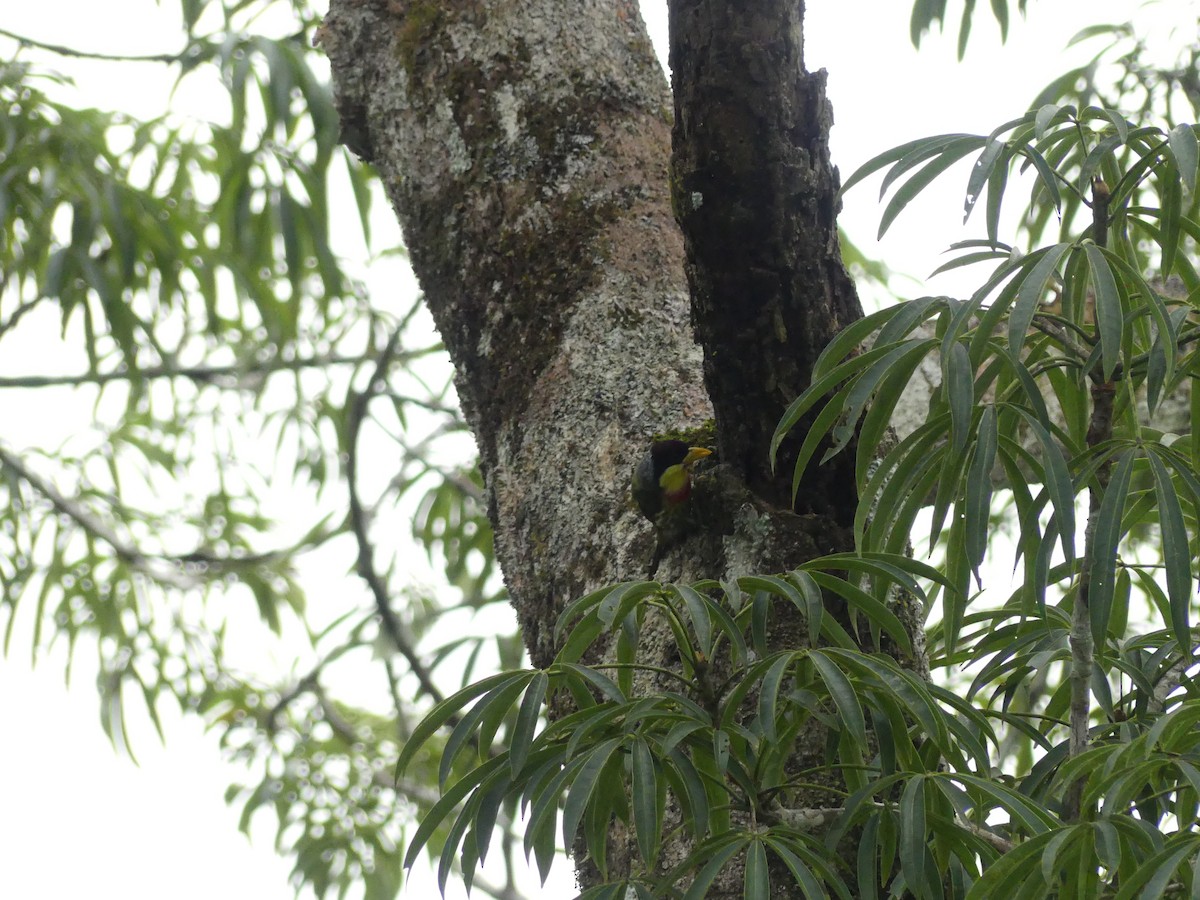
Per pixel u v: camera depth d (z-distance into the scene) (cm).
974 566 367
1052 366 375
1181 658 384
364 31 441
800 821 372
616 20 434
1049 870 354
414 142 433
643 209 421
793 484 386
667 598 369
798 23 387
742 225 387
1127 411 383
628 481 405
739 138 385
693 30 385
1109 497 368
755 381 391
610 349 412
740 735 366
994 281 367
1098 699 381
